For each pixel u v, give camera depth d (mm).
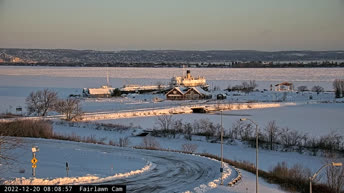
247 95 199000
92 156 61688
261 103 154875
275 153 76125
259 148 79875
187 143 82688
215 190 45250
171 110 132625
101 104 152500
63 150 65438
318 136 90188
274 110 139875
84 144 72875
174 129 95375
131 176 49750
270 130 85938
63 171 50562
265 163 68250
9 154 58875
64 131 91875
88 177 47156
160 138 89062
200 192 43719
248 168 58750
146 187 45031
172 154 65438
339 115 125750
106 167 54250
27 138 77188
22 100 161375
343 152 75062
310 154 75125
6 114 113562
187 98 178125
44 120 99500
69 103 118875
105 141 82188
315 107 148750
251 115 126500
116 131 94750
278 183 51438
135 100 170500
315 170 62875
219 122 110562
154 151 67875
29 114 117500
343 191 51188
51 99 130000
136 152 66625
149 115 125688
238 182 49750
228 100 171875
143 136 90688
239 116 124375
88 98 178500
